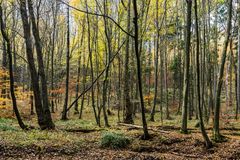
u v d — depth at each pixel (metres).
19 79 45.28
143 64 39.12
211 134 15.23
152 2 25.77
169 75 50.06
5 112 25.25
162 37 30.20
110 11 23.58
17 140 12.32
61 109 36.66
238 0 25.12
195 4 12.41
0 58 44.12
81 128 17.23
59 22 38.41
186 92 15.65
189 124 22.50
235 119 25.48
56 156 11.07
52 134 14.34
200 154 12.30
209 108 24.09
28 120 23.92
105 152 11.85
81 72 47.19
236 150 12.19
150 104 40.12
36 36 16.28
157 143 13.51
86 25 30.84
